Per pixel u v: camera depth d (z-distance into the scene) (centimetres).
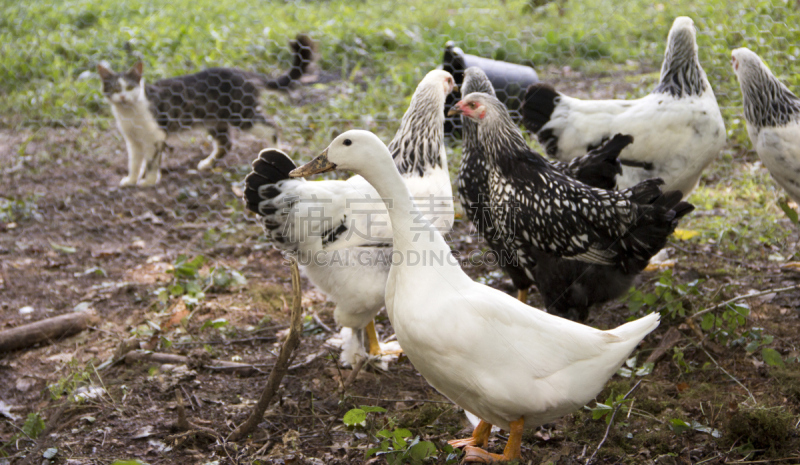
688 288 359
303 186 292
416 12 1086
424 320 230
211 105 629
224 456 271
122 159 696
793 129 374
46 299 429
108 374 339
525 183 327
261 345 370
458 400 249
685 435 271
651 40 880
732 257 432
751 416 262
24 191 615
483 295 236
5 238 525
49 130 759
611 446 267
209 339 373
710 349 333
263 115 642
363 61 895
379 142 233
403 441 247
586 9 998
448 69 597
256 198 292
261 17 1061
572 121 409
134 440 282
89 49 936
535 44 880
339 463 264
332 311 409
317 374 337
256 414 278
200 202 584
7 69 884
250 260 481
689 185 416
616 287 325
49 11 1099
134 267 474
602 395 300
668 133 389
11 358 364
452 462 252
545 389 233
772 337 317
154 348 364
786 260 420
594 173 348
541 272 336
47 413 308
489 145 338
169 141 727
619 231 304
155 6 1139
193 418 295
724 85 646
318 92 786
